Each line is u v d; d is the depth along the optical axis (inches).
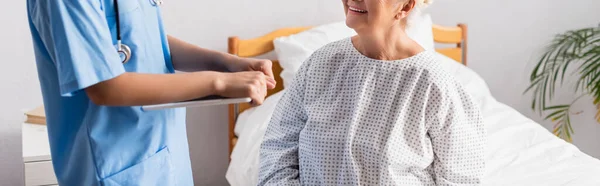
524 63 124.6
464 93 58.5
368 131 56.6
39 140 86.7
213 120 113.7
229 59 56.4
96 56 43.5
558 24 123.3
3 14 96.2
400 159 56.3
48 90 48.9
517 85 125.8
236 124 106.7
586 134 129.2
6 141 101.0
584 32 123.0
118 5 47.4
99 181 49.0
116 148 49.4
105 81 44.3
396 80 56.1
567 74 125.3
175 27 106.2
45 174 82.4
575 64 124.5
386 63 56.7
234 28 109.1
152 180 51.9
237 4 108.2
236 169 91.1
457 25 118.0
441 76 56.0
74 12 42.8
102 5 46.4
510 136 91.4
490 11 120.7
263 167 63.5
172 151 53.8
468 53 122.1
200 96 46.5
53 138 50.5
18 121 100.9
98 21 44.1
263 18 110.1
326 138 58.0
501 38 122.5
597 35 122.3
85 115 48.7
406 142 56.7
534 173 78.7
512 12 121.5
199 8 106.5
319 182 59.3
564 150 86.0
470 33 121.2
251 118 99.7
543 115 128.2
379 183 56.8
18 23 97.2
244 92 46.5
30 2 46.3
